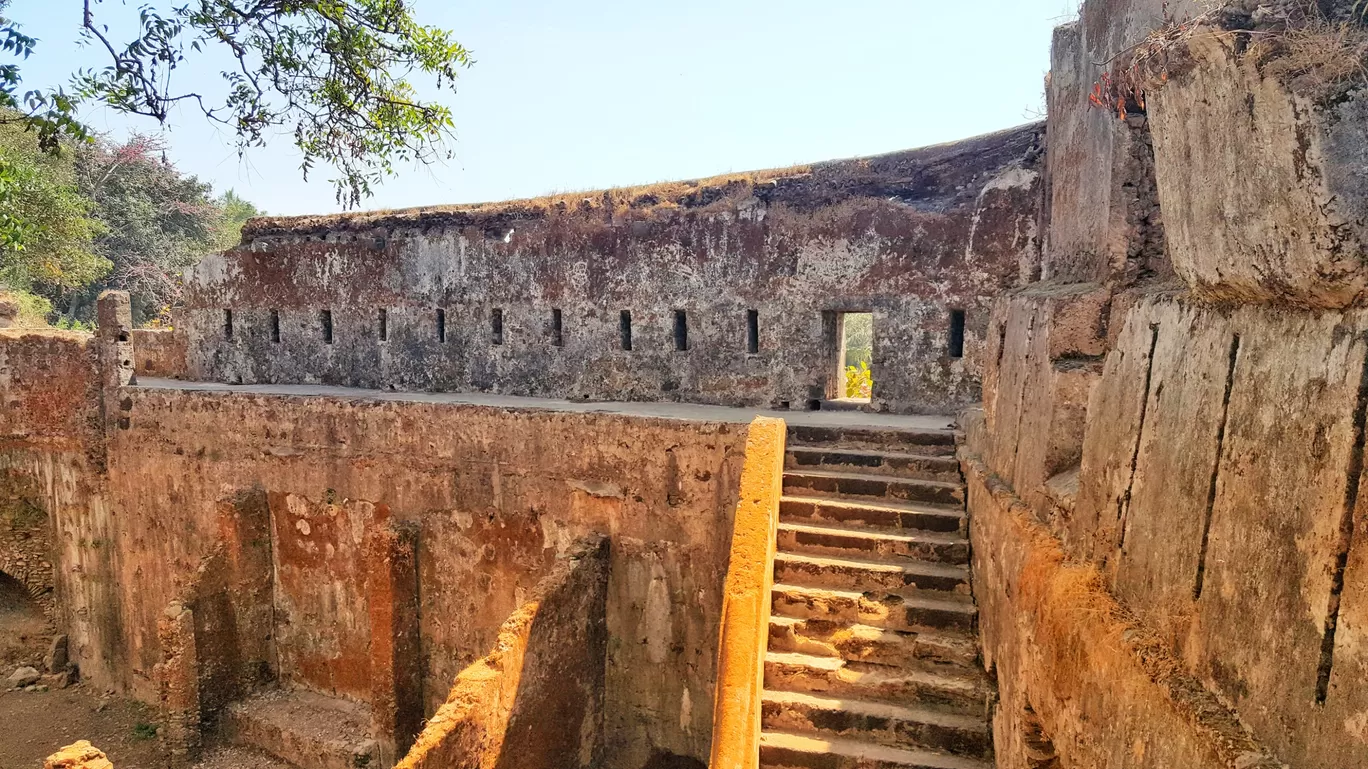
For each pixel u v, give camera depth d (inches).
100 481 571.5
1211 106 135.7
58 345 577.0
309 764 449.7
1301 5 118.7
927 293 432.1
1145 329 178.5
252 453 505.7
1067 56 280.5
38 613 614.9
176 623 461.7
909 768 241.0
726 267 482.9
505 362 563.2
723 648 243.8
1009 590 231.3
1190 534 144.3
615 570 386.6
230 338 692.7
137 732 519.5
